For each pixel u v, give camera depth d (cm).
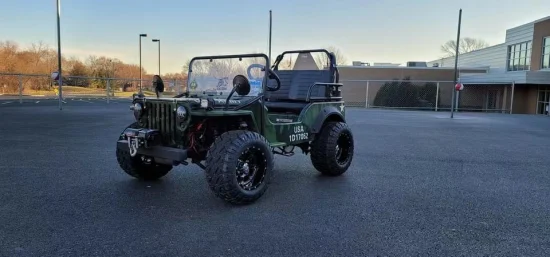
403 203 401
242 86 378
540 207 395
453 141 909
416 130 1141
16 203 376
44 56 3772
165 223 331
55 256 265
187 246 286
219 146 371
